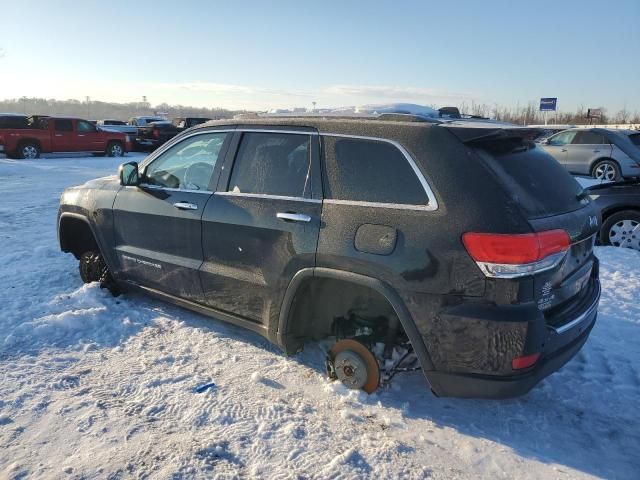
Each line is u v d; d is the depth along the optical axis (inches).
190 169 162.2
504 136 115.1
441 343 111.8
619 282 221.8
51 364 143.7
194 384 135.4
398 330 130.0
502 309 105.6
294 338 139.3
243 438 113.9
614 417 126.6
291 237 130.3
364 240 118.8
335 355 135.8
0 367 140.4
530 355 106.7
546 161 131.1
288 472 104.0
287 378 139.9
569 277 120.6
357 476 103.6
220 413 122.4
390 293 115.6
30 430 114.3
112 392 130.8
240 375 141.0
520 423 123.7
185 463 104.8
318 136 132.8
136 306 186.1
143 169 176.1
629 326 177.3
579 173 617.3
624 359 153.6
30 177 591.5
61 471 101.6
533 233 105.3
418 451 112.4
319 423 120.5
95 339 160.7
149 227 168.2
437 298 110.6
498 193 108.5
